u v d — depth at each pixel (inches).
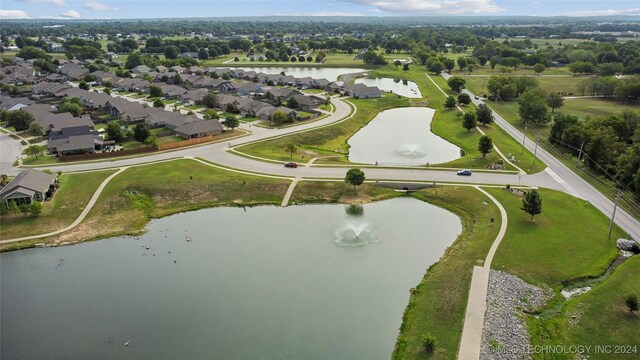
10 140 5413.4
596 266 2780.5
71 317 2412.6
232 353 2139.5
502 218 3368.6
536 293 2541.8
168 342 2217.0
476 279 2655.0
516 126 6092.5
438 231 3358.8
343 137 5718.5
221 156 4741.6
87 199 3789.4
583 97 7844.5
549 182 4018.2
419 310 2428.6
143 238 3307.1
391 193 3961.6
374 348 2174.0
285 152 4936.0
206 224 3511.3
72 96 7362.2
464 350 2110.0
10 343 2223.2
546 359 2066.9
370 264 2915.8
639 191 3651.6
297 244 3174.2
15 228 3380.9
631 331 2213.3
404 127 6323.8
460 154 5113.2
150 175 4185.5
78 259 3024.1
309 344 2196.1
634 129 5044.3
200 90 7701.8
